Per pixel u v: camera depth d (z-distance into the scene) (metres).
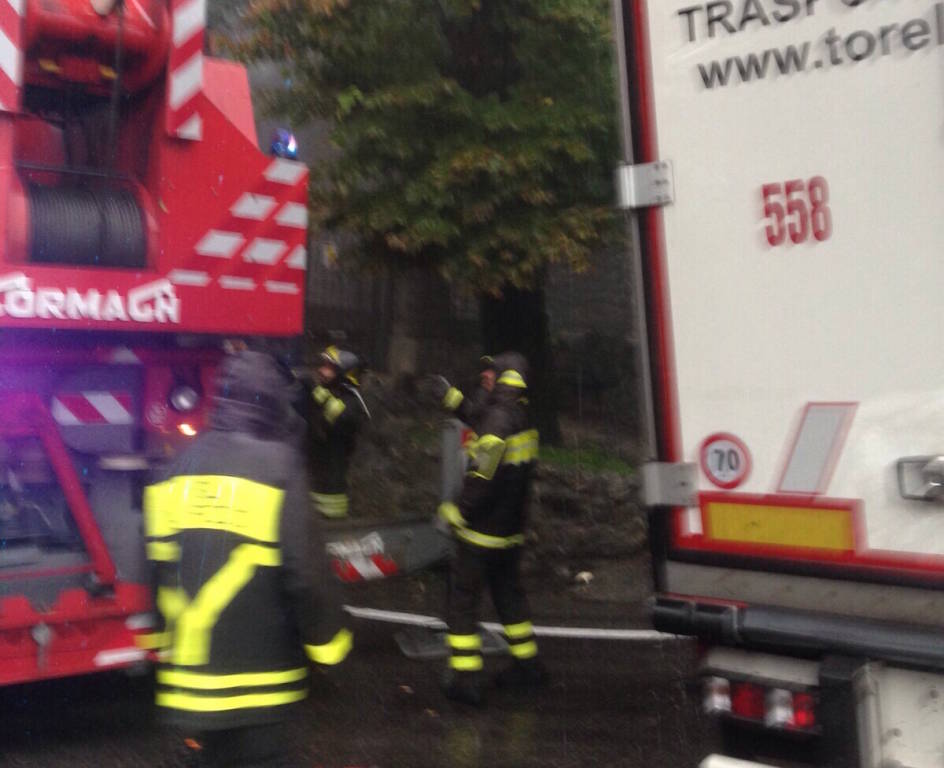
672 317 3.70
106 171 5.52
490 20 8.66
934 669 3.19
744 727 3.61
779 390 3.50
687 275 3.66
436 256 8.70
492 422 5.87
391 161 8.52
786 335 3.48
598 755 5.26
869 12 3.32
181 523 3.44
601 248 8.77
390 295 12.61
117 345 5.43
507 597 6.20
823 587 3.43
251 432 3.54
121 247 5.34
